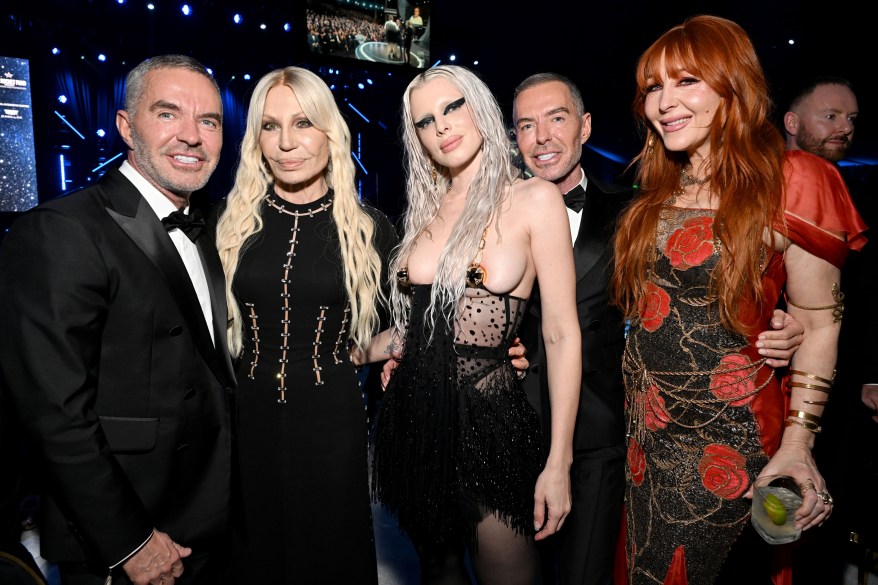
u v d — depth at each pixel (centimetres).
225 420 183
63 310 150
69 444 149
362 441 203
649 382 172
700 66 158
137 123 173
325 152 202
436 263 189
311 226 204
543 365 197
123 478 157
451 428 182
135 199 171
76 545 164
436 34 1024
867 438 240
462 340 184
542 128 236
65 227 155
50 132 1093
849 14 796
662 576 169
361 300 205
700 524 164
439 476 182
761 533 141
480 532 185
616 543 217
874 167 967
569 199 236
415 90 189
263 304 198
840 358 243
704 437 163
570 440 180
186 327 173
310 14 868
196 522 177
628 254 177
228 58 1120
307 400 196
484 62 1081
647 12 933
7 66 940
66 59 1086
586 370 214
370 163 1395
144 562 160
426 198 204
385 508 199
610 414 217
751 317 158
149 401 167
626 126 1149
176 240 181
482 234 182
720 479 161
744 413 159
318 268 199
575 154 239
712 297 159
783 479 146
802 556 256
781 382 173
